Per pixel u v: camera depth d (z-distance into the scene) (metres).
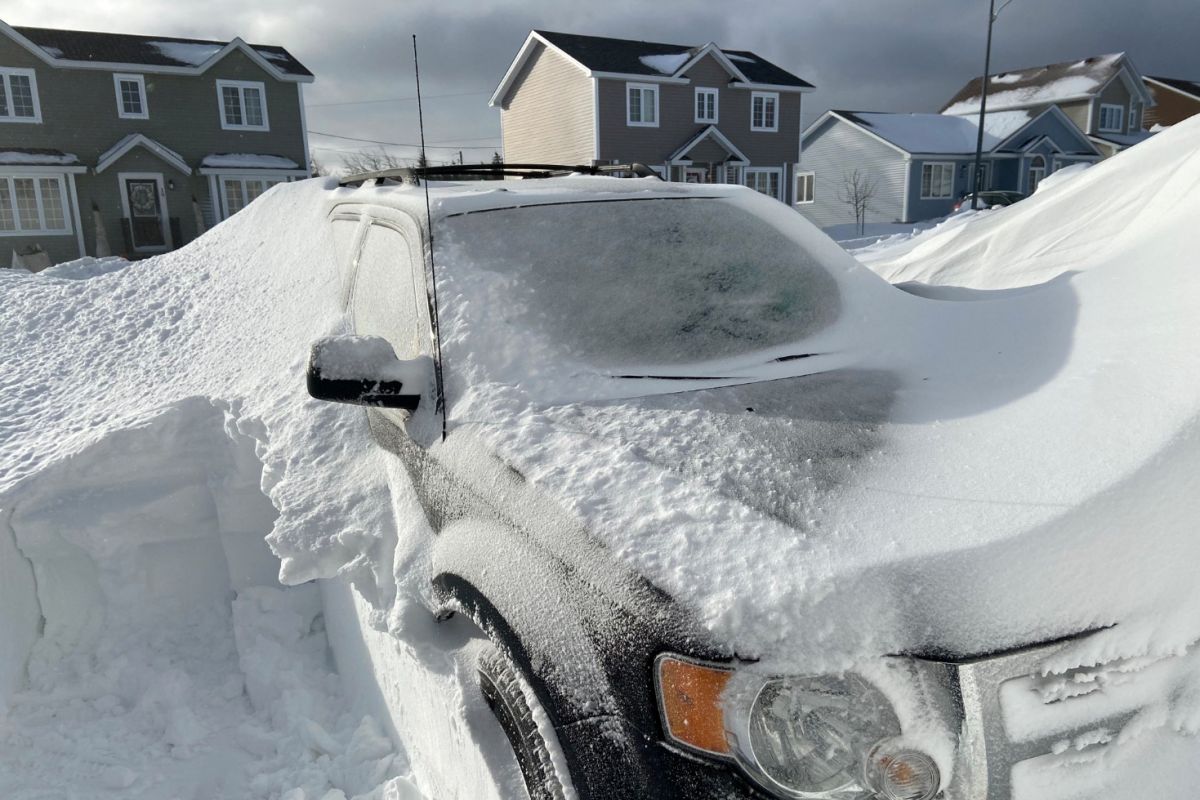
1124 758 1.35
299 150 29.55
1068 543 1.41
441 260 2.64
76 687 3.38
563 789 1.64
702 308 2.63
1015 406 1.93
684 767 1.41
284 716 3.14
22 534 3.61
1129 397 1.79
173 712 3.18
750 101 32.41
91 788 2.83
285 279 5.71
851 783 1.33
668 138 30.91
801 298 2.76
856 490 1.66
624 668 1.51
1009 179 37.91
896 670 1.35
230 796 2.78
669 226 2.90
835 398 2.16
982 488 1.59
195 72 27.03
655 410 2.14
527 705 1.80
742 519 1.60
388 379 2.40
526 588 1.76
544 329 2.47
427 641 2.29
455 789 2.25
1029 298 2.77
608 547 1.62
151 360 5.50
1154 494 1.47
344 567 2.76
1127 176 4.98
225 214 28.34
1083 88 40.38
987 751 1.32
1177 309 2.19
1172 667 1.37
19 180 25.45
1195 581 1.38
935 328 2.68
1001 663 1.34
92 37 27.25
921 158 36.00
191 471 4.00
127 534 3.77
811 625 1.38
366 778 2.74
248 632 3.54
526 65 32.22
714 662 1.39
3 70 24.97
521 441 2.05
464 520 2.05
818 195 40.69
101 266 11.46
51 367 5.75
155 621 3.74
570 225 2.82
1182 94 48.81
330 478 3.23
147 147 26.34
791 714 1.35
